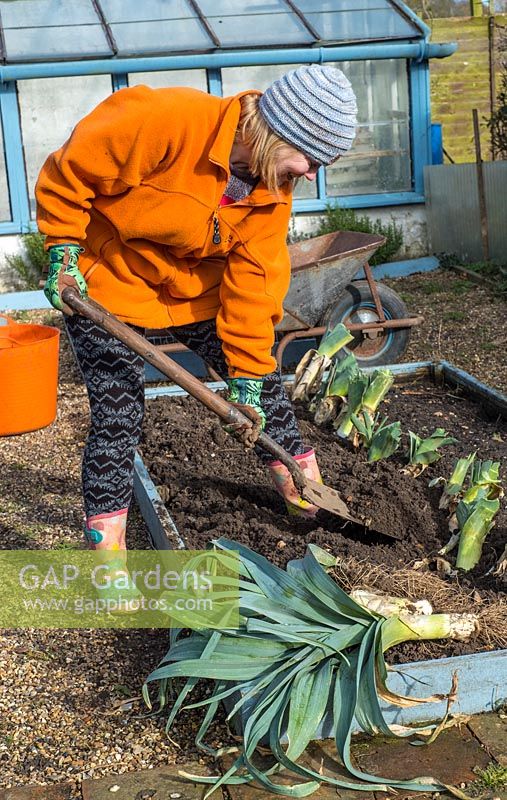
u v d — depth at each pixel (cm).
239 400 327
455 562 342
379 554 343
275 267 316
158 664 313
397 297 645
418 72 1052
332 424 503
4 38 968
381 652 268
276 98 282
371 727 263
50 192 293
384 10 1050
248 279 314
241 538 360
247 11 1037
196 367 658
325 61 1006
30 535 413
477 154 975
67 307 300
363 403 469
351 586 308
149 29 998
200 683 299
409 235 1087
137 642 329
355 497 385
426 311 819
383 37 1016
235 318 319
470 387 555
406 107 1068
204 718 279
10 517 432
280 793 249
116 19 1008
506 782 250
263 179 293
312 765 260
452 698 267
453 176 1022
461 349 705
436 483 401
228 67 1002
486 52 1359
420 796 246
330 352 532
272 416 364
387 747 266
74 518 431
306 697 264
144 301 318
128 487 329
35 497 455
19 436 543
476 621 292
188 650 287
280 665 277
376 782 249
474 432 497
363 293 635
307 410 529
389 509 371
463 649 289
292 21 1027
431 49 1023
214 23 1014
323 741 270
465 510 344
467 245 1020
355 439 456
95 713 288
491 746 264
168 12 1019
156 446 474
